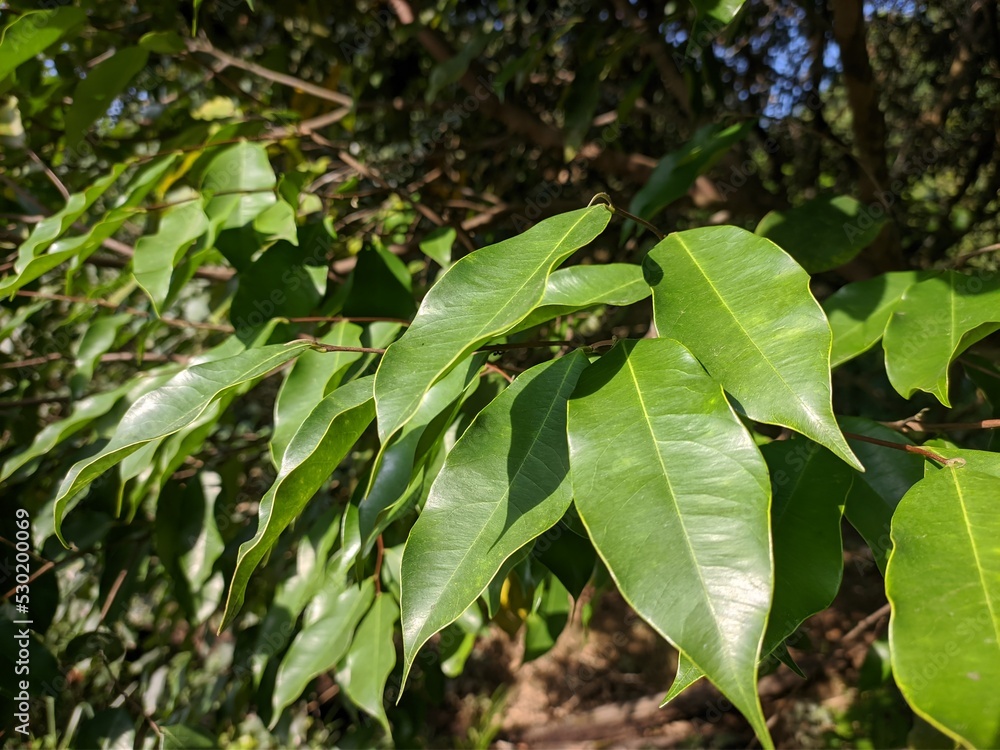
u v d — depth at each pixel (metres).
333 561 0.39
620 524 0.18
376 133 0.83
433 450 0.30
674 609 0.16
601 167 0.69
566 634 1.57
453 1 0.64
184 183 0.62
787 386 0.19
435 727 1.50
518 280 0.21
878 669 0.51
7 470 0.41
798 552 0.22
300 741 0.80
